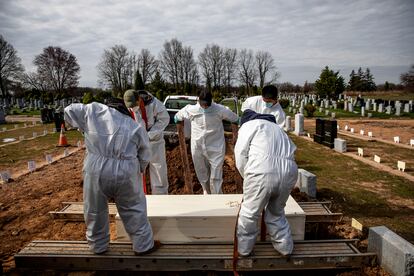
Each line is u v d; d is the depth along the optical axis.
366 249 4.51
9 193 6.97
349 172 9.03
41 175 8.48
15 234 4.99
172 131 9.91
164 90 48.25
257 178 3.43
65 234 4.95
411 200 6.70
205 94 5.11
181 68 78.38
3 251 4.48
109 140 3.34
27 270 3.86
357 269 3.82
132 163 3.44
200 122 5.45
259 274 3.87
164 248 3.83
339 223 5.50
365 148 12.80
